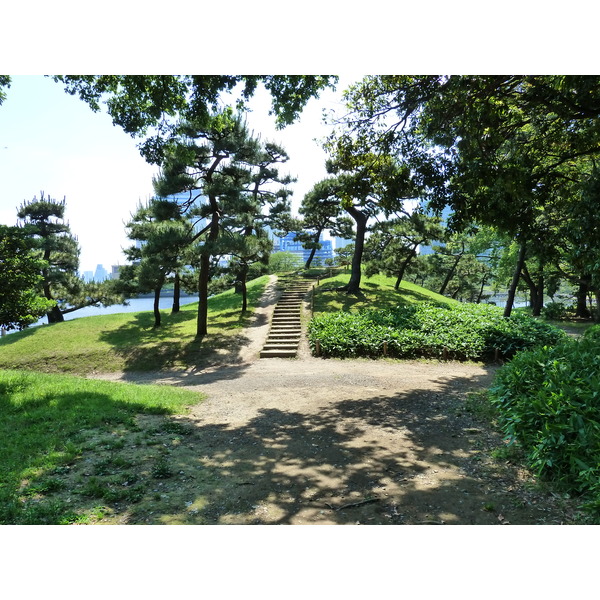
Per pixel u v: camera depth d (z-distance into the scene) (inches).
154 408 371.2
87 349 829.8
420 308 930.7
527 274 1526.8
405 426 335.0
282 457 267.0
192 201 882.1
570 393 242.2
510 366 361.7
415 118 469.1
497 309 1145.4
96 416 323.3
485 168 407.5
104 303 1334.9
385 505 200.5
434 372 590.2
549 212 618.8
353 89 478.0
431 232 1179.3
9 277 430.0
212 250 790.5
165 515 187.8
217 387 527.8
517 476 227.5
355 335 749.9
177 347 807.7
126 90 505.0
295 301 1097.4
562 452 214.4
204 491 214.8
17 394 380.8
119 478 223.1
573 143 485.1
